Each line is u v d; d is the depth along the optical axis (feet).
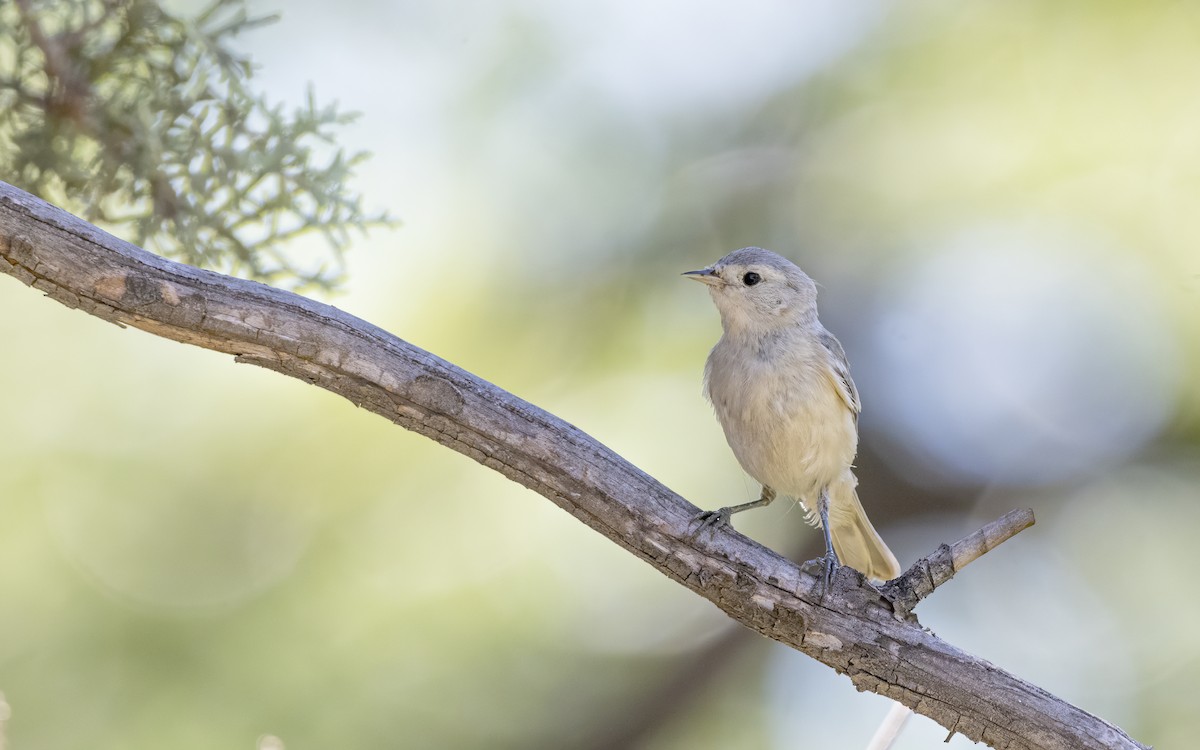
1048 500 44.39
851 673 22.18
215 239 28.37
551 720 39.19
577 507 22.71
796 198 44.19
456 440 22.43
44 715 34.14
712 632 42.11
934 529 45.93
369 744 36.01
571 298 42.57
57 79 27.78
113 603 35.68
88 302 21.08
